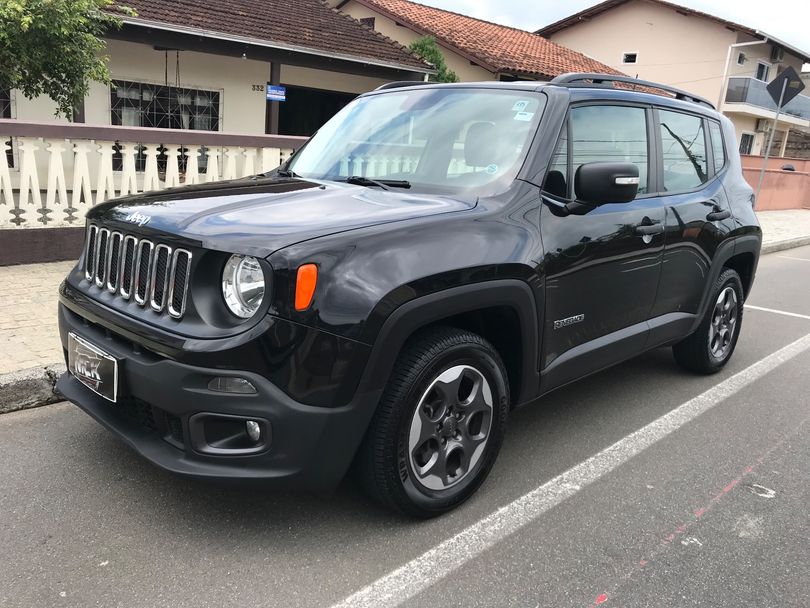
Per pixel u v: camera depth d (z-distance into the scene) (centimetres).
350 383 235
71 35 735
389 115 378
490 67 1719
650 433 381
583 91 344
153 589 231
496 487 313
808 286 899
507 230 284
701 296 435
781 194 2006
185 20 1141
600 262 331
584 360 338
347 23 1555
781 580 252
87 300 285
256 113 1351
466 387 285
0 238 611
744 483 327
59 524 266
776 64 2984
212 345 229
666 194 396
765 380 484
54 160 628
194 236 240
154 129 675
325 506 287
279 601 228
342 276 233
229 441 240
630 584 246
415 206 279
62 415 365
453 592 237
